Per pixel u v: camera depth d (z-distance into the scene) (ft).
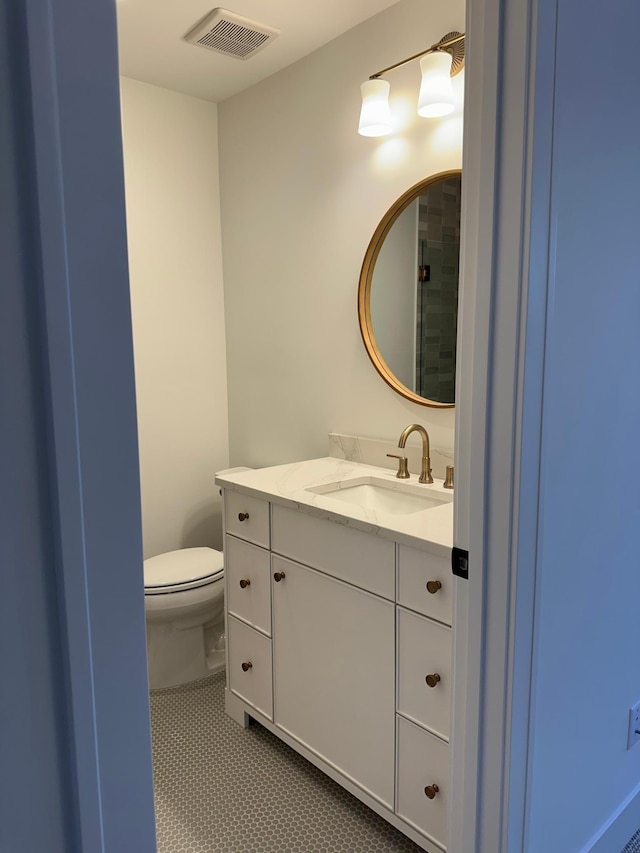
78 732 1.77
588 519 4.11
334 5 6.61
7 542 1.61
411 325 6.83
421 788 4.94
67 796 1.80
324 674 5.75
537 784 4.00
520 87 3.14
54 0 1.51
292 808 5.72
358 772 5.50
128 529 1.80
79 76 1.58
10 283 1.54
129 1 6.48
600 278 3.86
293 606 6.02
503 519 3.51
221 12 6.66
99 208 1.65
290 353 8.52
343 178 7.41
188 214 9.14
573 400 3.78
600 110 3.66
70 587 1.70
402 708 5.01
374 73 6.89
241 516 6.49
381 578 5.05
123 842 1.91
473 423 3.59
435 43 6.24
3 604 1.62
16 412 1.58
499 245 3.34
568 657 4.14
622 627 4.74
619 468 4.36
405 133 6.66
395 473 6.91
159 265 8.93
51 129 1.54
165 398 9.20
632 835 5.25
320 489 6.40
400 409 7.09
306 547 5.78
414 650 4.85
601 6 3.56
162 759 6.43
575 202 3.56
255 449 9.37
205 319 9.50
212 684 7.90
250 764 6.34
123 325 1.72
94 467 1.72
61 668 1.73
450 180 6.30
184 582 7.38
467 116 3.43
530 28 3.09
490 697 3.74
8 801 1.69
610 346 4.05
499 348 3.41
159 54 7.66
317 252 7.88
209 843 5.31
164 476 9.32
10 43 1.48
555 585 3.90
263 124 8.46
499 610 3.61
